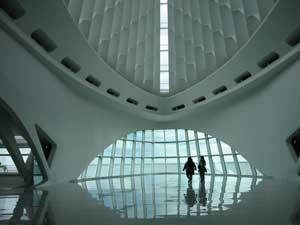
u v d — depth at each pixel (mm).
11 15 8812
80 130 15289
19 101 9367
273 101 13898
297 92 11797
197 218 3688
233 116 18062
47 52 11391
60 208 4711
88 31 14070
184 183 11570
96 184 11414
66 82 13516
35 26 9930
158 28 17609
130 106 19516
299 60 11438
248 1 12930
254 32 12609
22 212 4234
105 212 4270
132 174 22953
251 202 5176
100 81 16172
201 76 18547
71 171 14227
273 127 13977
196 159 24297
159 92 21016
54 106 12312
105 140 18422
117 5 15508
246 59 14406
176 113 21344
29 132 10109
